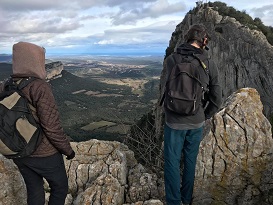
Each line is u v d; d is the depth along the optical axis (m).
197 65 1.73
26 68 1.49
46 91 1.49
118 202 2.25
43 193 1.73
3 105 1.43
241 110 2.35
